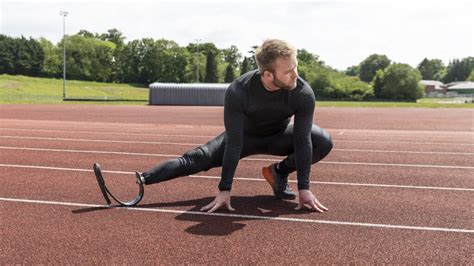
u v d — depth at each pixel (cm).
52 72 11556
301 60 12150
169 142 1039
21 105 3725
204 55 12975
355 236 341
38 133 1255
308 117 389
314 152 432
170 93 4525
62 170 639
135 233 345
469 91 13250
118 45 13825
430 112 3119
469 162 737
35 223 372
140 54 12094
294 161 432
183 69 12050
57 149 892
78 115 2334
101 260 290
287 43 355
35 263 285
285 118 402
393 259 294
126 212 407
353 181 567
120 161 736
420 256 300
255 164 705
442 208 429
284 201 453
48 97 5944
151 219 384
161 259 291
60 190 502
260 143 427
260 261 288
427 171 646
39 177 582
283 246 317
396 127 1647
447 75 17900
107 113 2592
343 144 1017
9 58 10950
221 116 2342
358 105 4800
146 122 1812
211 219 384
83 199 459
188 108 3534
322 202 450
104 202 447
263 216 394
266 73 358
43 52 11544
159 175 416
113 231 350
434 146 978
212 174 602
